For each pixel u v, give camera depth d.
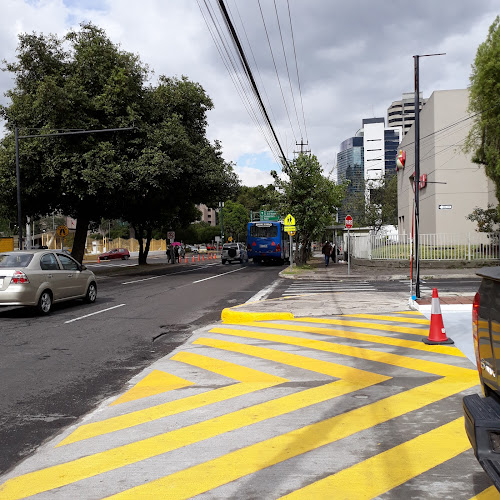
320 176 34.69
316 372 6.87
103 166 25.47
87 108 26.05
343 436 4.61
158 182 26.31
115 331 10.65
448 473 3.84
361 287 19.20
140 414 5.41
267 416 5.21
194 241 115.81
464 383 6.17
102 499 3.58
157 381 6.67
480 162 24.27
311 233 35.75
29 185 26.22
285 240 45.19
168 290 19.44
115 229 119.06
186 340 9.73
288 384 6.35
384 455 4.18
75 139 25.89
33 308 12.70
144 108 27.94
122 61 27.16
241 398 5.84
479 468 3.91
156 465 4.12
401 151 42.84
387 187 64.00
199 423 5.08
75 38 27.91
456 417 5.02
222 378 6.72
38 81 26.23
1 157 25.81
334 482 3.73
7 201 27.78
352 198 65.94
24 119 26.19
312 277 24.77
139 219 35.16
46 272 13.00
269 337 9.51
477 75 23.05
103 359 8.18
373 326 10.40
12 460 4.40
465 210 32.34
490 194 31.12
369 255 29.08
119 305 14.83
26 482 3.89
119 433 4.87
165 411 5.48
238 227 117.81
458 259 25.53
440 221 32.62
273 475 3.87
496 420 2.85
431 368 6.91
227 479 3.83
